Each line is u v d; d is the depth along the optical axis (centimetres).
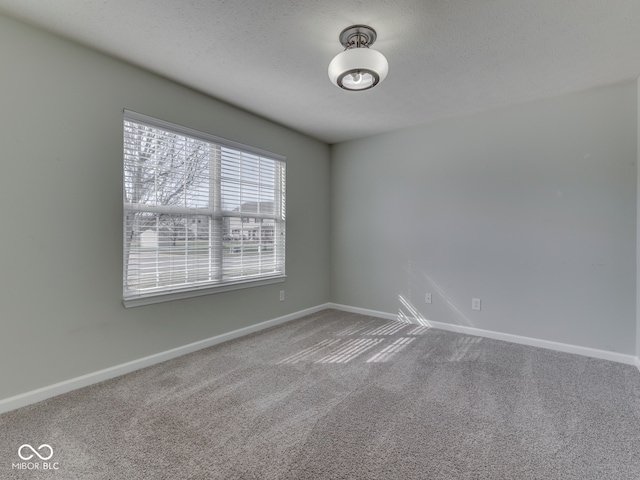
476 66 226
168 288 255
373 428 167
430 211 346
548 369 238
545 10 168
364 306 400
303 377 225
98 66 213
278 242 358
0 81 176
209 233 287
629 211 249
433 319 346
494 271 308
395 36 192
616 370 237
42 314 192
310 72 239
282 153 357
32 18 179
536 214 286
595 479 132
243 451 148
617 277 254
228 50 211
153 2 165
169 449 149
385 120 337
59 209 197
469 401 193
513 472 136
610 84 254
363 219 399
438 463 141
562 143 273
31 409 181
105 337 219
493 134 307
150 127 242
